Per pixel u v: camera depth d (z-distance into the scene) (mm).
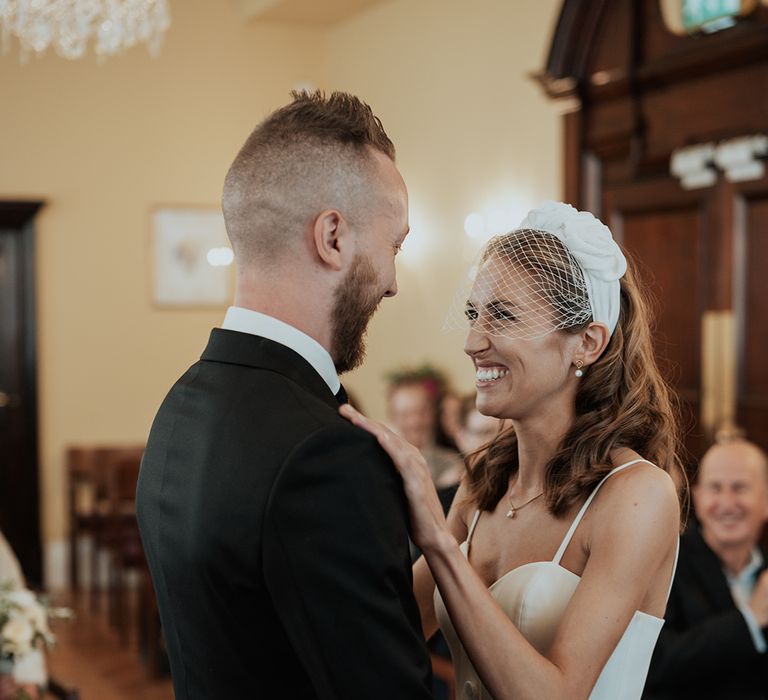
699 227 5434
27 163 8406
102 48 5449
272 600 1440
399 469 1507
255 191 1550
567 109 6207
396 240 1615
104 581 8578
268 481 1431
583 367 1874
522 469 1955
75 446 8562
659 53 5523
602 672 1771
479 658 1573
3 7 5160
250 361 1556
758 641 2973
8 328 8367
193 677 1553
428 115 7848
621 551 1710
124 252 8656
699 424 5422
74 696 3424
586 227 1866
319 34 9156
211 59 8828
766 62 4949
